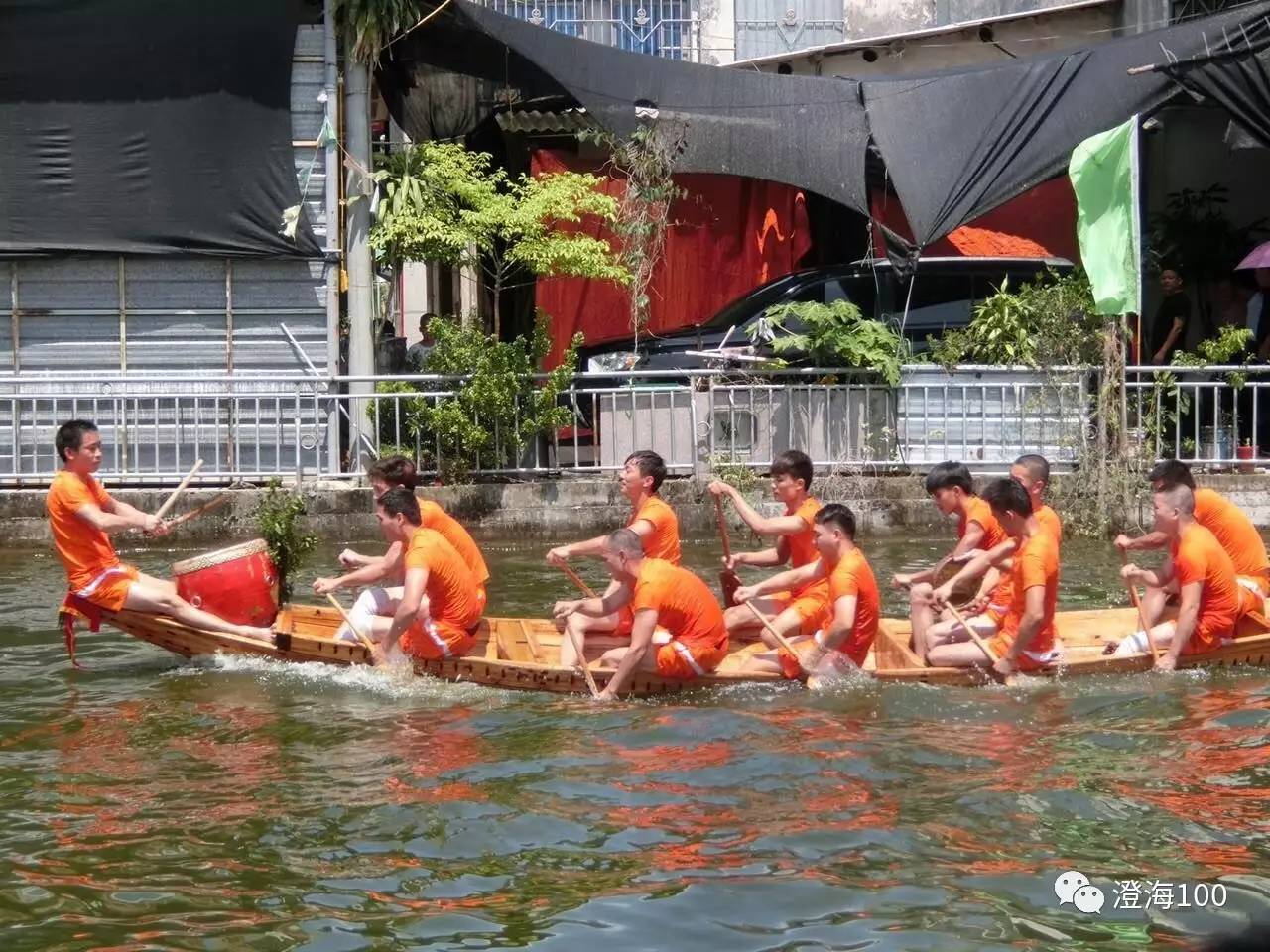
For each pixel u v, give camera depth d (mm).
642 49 19812
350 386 15133
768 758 7945
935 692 9141
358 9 14875
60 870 6555
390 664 9477
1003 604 9812
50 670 9875
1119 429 14766
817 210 18516
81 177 15125
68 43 14922
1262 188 18531
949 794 7395
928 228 15172
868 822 7039
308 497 14438
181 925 6008
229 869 6566
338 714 8805
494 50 15906
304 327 15648
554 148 18406
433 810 7223
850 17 19875
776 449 14953
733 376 14961
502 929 5973
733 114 15570
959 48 18562
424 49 15945
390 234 15328
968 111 15500
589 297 18734
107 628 11117
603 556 9375
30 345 15461
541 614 11484
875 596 9320
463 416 14734
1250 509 14609
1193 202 18344
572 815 7160
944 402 15000
